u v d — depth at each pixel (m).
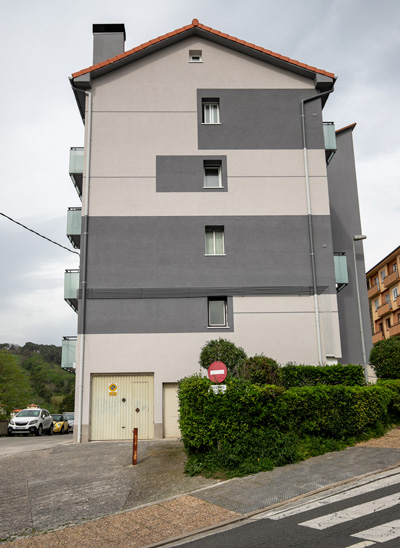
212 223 18.78
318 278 18.62
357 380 14.84
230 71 20.16
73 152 19.81
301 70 20.12
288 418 11.73
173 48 20.23
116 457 13.13
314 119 20.02
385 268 46.97
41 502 9.35
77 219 19.31
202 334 17.88
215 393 11.21
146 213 18.70
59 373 102.81
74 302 19.56
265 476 9.95
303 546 6.24
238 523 7.58
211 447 11.15
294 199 19.20
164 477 10.53
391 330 45.31
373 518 7.11
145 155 19.19
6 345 116.50
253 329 18.03
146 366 17.50
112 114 19.47
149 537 7.23
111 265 18.22
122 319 17.81
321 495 8.62
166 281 18.20
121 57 19.58
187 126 19.55
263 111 19.91
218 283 18.30
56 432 30.98
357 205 23.20
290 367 14.90
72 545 7.08
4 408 43.12
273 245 18.77
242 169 19.31
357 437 12.89
